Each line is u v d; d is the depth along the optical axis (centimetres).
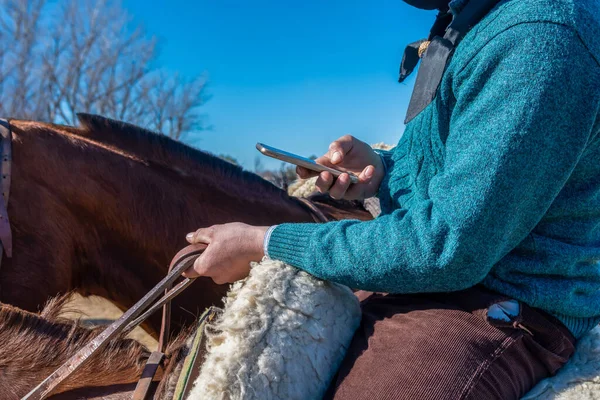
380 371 105
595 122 98
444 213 98
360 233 107
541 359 112
